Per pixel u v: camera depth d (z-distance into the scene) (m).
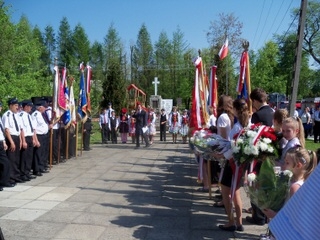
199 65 7.44
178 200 6.82
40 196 6.99
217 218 5.73
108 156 12.91
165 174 9.51
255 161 4.64
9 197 6.88
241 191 7.40
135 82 59.50
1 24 22.03
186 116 17.67
